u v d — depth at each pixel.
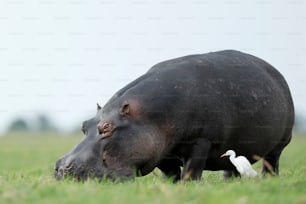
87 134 52.22
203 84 54.88
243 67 57.78
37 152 130.75
